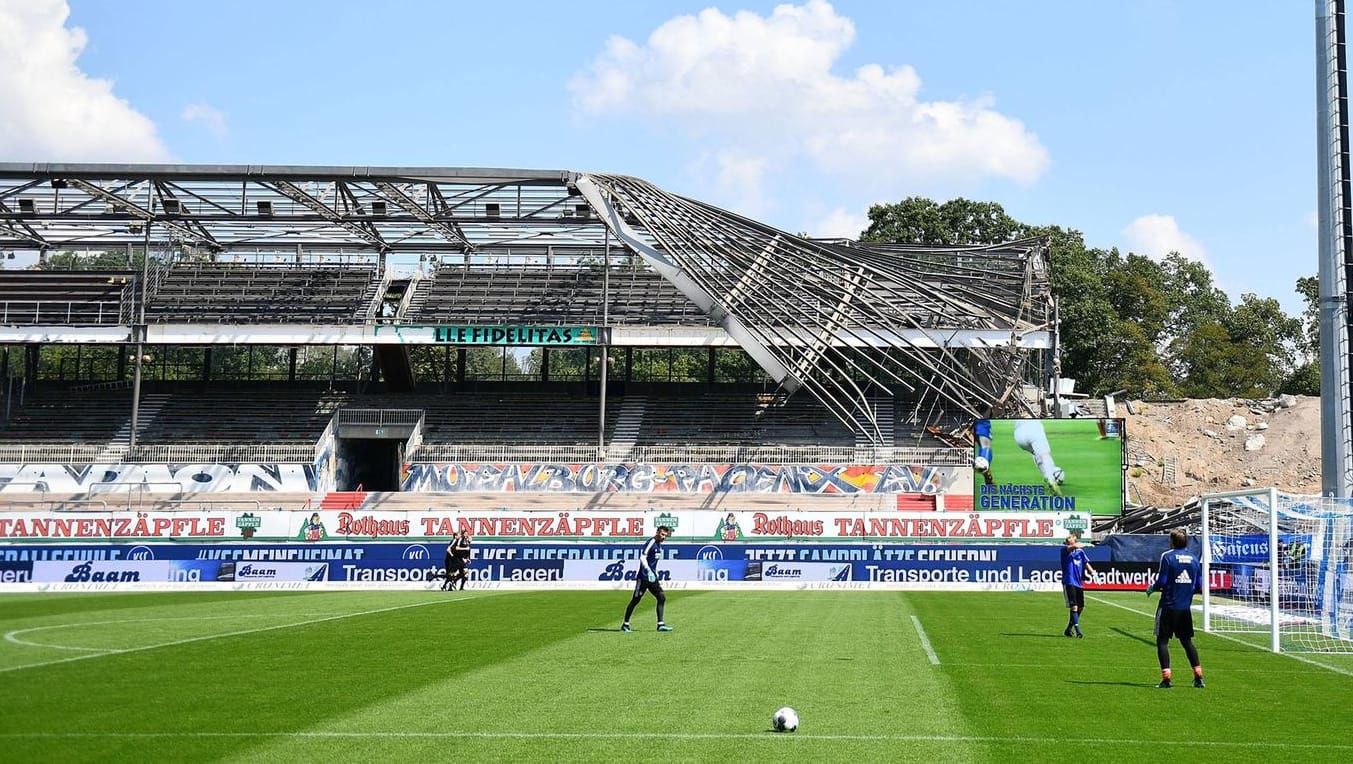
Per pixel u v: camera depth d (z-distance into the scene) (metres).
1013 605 33.12
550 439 65.50
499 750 11.66
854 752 11.75
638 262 73.69
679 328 63.94
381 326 64.75
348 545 41.66
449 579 39.62
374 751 11.55
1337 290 29.20
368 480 69.06
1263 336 110.75
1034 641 22.88
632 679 16.53
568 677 16.69
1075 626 24.03
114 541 41.19
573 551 41.78
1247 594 36.66
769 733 12.61
